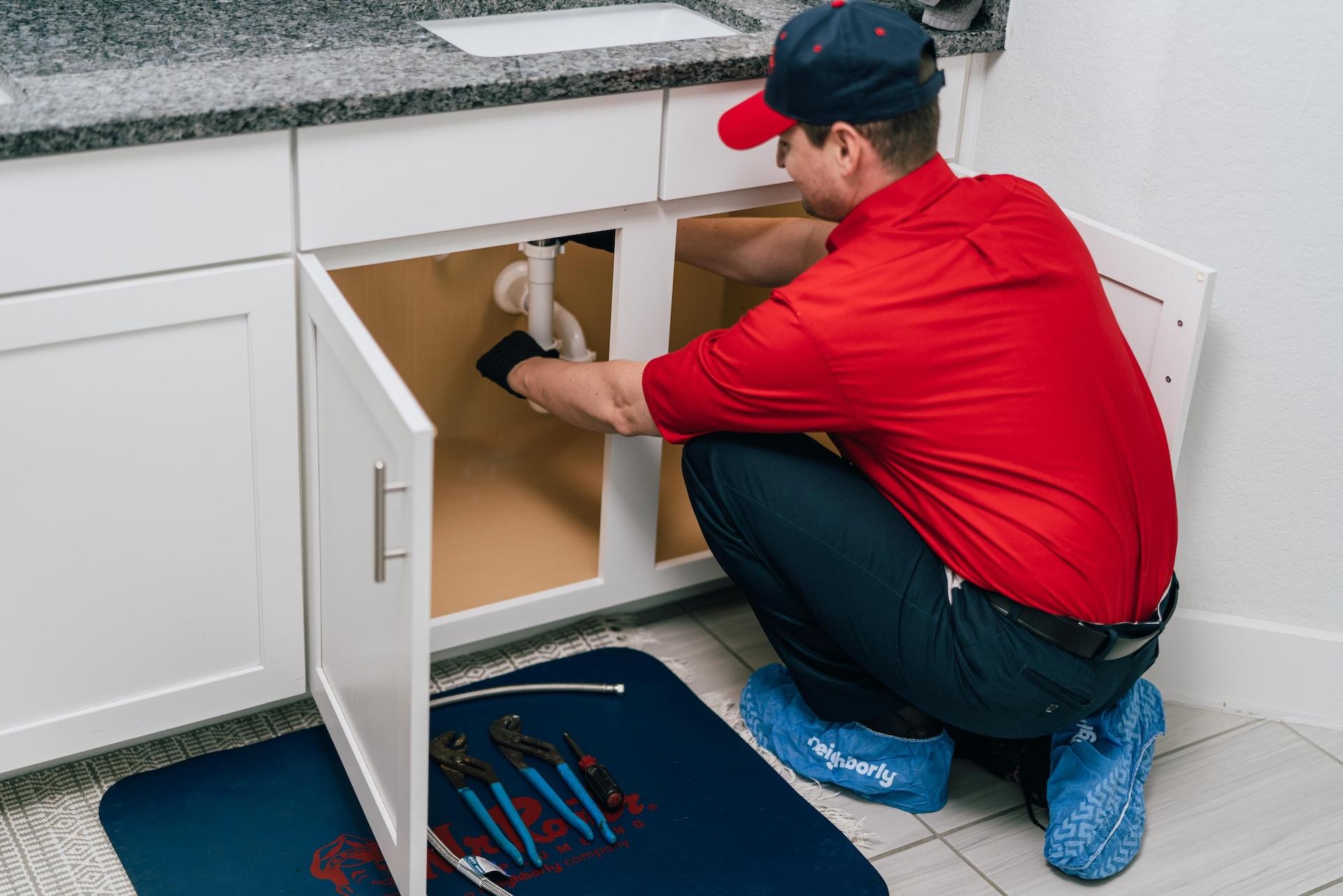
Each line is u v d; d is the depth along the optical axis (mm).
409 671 1269
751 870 1628
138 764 1726
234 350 1520
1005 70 1950
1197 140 1729
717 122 1705
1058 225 1520
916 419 1464
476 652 1979
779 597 1676
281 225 1495
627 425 1658
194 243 1447
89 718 1624
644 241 1772
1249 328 1796
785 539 1604
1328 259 1728
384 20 1739
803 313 1418
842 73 1422
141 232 1411
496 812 1682
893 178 1485
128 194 1386
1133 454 1519
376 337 2158
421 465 1159
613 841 1649
